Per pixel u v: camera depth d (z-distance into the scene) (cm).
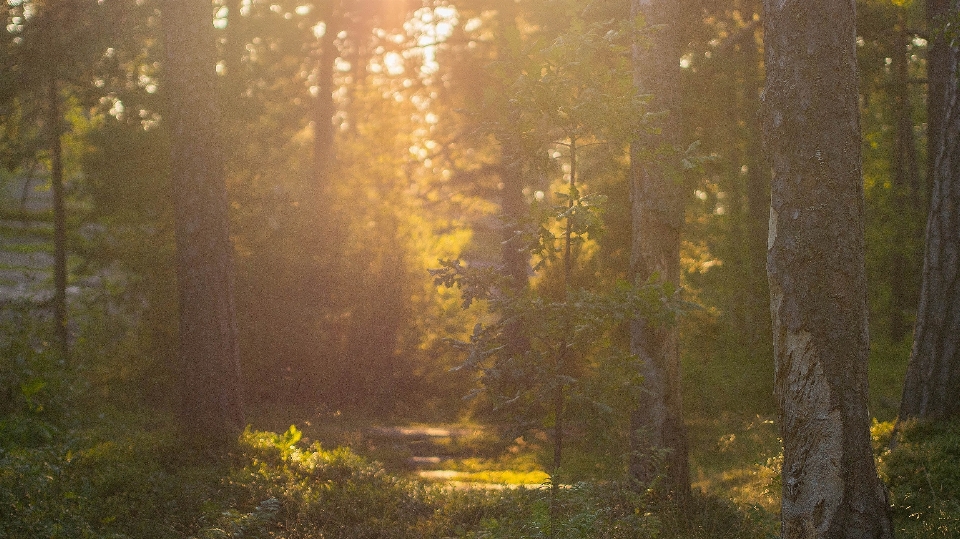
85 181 1908
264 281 2002
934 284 1101
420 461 1492
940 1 1552
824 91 540
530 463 1442
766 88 562
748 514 837
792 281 546
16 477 699
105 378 1798
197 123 1070
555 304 566
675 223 898
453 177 2617
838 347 537
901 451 973
